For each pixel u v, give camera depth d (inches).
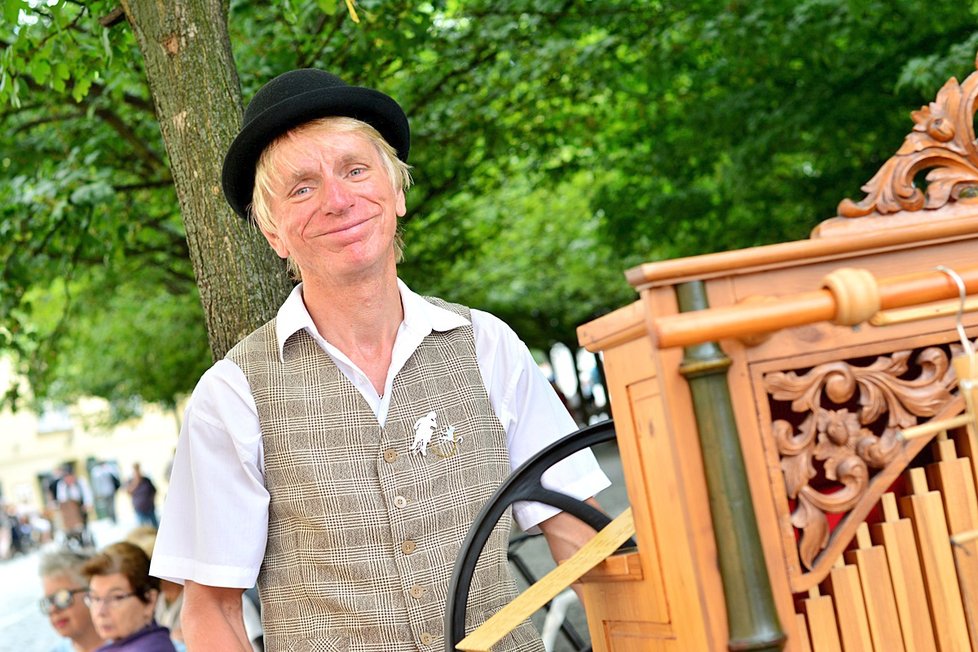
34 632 478.9
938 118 54.2
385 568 77.3
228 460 79.7
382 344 80.7
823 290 46.5
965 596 52.0
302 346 80.6
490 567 79.6
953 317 52.1
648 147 376.5
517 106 310.5
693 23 291.3
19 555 1235.9
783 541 49.5
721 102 332.2
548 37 293.0
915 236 51.1
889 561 51.8
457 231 381.7
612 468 649.6
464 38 281.9
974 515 52.1
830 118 318.0
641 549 56.1
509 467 82.7
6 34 191.0
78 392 676.7
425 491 78.6
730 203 380.5
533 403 84.7
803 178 360.8
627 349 54.3
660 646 56.3
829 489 55.7
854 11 274.4
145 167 277.7
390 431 78.9
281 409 79.0
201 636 80.2
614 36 299.1
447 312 83.1
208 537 79.1
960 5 298.7
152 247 300.7
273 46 235.8
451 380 81.2
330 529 77.5
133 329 534.6
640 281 48.2
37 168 269.6
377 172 79.7
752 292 49.4
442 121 296.4
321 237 77.8
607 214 387.5
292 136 79.0
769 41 292.4
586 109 345.7
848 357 50.9
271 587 80.1
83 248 260.1
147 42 112.3
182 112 111.0
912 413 51.7
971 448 51.9
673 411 48.5
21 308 288.7
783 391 49.9
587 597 64.2
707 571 48.4
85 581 169.6
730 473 48.0
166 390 566.9
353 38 229.0
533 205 602.2
